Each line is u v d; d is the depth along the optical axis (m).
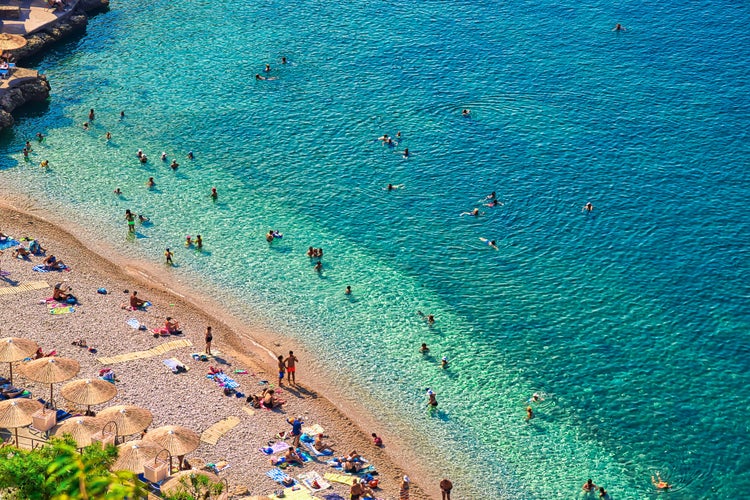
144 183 89.75
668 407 65.50
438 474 60.19
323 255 81.19
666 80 109.06
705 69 111.31
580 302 75.94
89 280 75.12
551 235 84.06
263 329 72.69
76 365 58.03
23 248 76.88
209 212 86.19
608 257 81.19
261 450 58.72
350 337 72.12
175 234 83.06
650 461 61.31
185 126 99.25
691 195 89.50
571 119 101.62
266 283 77.62
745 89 107.06
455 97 105.50
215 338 70.38
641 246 82.56
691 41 117.19
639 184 91.00
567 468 60.94
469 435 63.38
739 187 90.56
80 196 87.12
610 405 65.81
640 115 102.25
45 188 87.88
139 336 68.56
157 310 72.62
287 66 111.06
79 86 105.31
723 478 60.03
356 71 110.50
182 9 123.94
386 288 77.38
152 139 96.69
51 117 99.25
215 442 58.69
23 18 113.44
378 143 97.25
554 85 108.00
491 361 69.88
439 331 72.81
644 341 71.75
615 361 69.81
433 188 90.44
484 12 124.00
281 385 66.31
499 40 117.50
